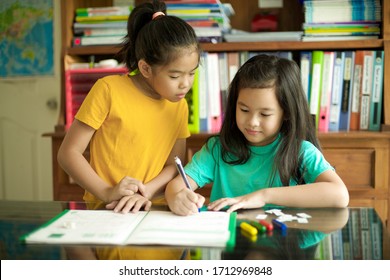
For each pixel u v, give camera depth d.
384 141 1.83
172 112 1.38
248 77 1.15
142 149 1.33
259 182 1.27
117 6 2.15
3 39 2.43
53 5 2.37
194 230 0.83
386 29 1.87
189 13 1.95
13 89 2.46
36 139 2.47
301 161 1.22
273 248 0.75
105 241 0.78
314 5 1.92
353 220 0.90
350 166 1.85
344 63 1.91
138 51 1.24
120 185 1.12
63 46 2.01
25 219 0.93
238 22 2.22
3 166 2.51
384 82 1.88
